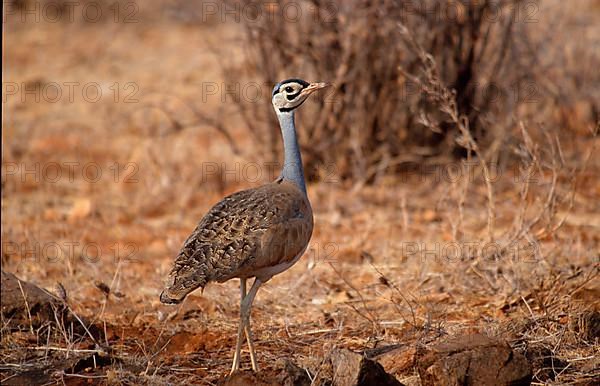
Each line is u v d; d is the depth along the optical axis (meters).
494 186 13.77
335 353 7.60
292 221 7.97
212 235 7.70
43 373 8.27
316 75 14.45
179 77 21.38
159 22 26.94
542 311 9.37
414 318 9.14
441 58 14.23
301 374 7.57
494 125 14.67
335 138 14.92
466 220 12.91
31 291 9.48
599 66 16.33
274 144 15.19
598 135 15.60
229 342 9.20
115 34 25.58
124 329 9.59
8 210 13.98
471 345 7.54
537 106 15.55
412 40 12.16
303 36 14.28
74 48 24.39
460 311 9.76
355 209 13.89
